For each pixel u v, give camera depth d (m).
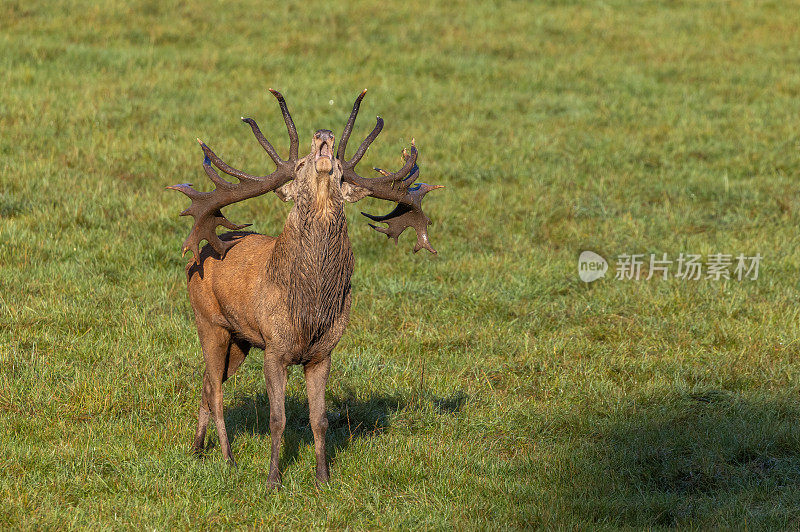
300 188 19.94
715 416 26.48
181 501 20.75
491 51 82.00
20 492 20.72
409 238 42.19
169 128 55.75
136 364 28.31
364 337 32.06
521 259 40.03
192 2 88.81
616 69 77.00
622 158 54.81
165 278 35.94
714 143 58.03
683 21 93.62
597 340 33.09
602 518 20.92
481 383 29.16
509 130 59.78
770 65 79.12
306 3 92.25
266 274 21.08
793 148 57.03
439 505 21.22
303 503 21.20
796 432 24.81
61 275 35.00
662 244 42.34
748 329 33.12
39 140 50.84
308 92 66.94
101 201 42.62
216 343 23.14
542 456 24.19
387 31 86.06
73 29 77.75
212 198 21.33
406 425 25.88
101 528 19.30
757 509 21.36
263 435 25.03
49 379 26.88
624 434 25.39
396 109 64.19
